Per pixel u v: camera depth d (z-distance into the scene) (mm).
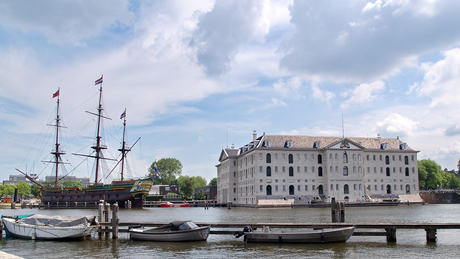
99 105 129250
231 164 146500
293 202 119438
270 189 120875
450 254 30891
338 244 35188
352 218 60125
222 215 73750
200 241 37188
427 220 55688
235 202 144375
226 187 150500
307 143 126562
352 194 122562
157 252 32344
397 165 133375
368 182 129875
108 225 39375
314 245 34656
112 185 119375
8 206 133125
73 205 123625
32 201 180875
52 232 38219
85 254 31703
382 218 60062
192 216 71062
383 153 132625
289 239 35562
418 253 31344
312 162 124375
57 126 132500
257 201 118312
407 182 133125
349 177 123188
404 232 43469
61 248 34219
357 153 124875
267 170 121500
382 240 37375
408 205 119875
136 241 37750
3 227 42375
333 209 43375
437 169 170500
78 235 37781
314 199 120438
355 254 30953
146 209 108688
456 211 81188
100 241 37844
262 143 123500
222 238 39469
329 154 122938
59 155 132625
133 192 115500
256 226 39312
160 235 37250
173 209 109312
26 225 39156
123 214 79375
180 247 34469
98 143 128375
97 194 121688
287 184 121562
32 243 36719
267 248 33625
